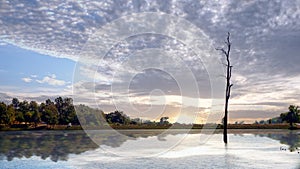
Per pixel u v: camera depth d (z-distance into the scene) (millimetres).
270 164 12438
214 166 11992
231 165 12188
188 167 11734
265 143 21000
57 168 11758
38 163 12883
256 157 14234
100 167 11836
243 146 19062
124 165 12164
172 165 12148
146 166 11977
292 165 12203
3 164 12680
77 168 11711
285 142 21906
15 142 22734
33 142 22719
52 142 22578
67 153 15797
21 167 12062
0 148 18406
